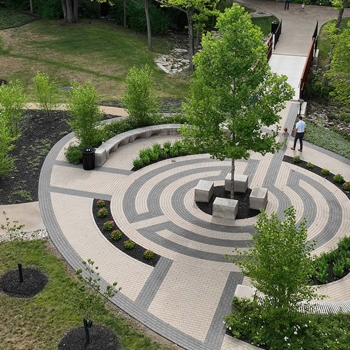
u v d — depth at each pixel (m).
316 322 13.32
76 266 16.45
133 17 44.31
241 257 16.98
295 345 12.57
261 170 23.05
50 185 21.41
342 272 16.08
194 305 14.83
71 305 14.68
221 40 17.16
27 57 37.38
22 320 14.12
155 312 14.53
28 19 45.09
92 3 46.50
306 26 44.09
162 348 13.28
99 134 24.20
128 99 26.38
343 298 15.17
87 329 13.08
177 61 39.09
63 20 45.16
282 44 39.41
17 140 25.27
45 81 27.27
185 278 16.00
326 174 22.66
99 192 20.98
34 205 19.94
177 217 19.38
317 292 15.38
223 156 18.28
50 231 18.30
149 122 27.09
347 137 27.67
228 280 15.94
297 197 20.86
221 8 46.94
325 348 12.67
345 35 25.42
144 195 20.86
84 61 37.19
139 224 18.91
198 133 18.05
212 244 17.78
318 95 33.09
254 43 17.16
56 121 27.55
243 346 13.27
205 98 17.88
